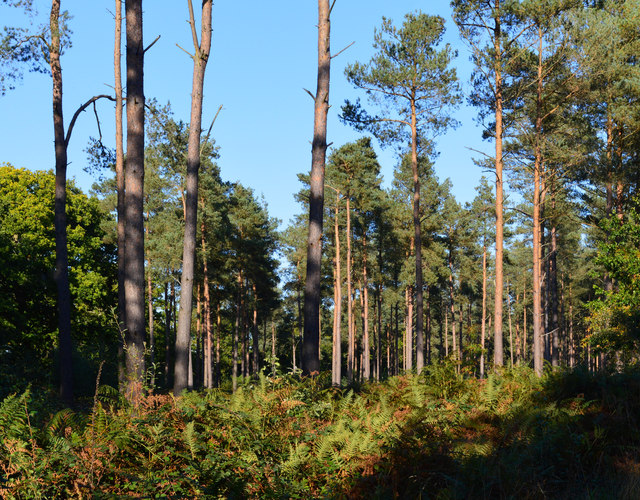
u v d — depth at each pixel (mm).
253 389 9336
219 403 8773
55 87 17156
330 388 10078
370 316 69250
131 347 11156
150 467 5980
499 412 8625
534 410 8172
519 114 26375
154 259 37312
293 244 57656
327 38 12633
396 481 6156
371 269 51125
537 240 28703
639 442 7336
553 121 27328
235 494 5637
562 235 47062
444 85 25609
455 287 61969
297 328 68250
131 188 12055
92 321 31625
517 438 7211
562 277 58719
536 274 28688
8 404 6969
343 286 51750
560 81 25781
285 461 6652
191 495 5598
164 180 35625
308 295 12195
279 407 7695
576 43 24344
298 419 7992
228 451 6590
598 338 19469
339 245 45375
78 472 5699
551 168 29297
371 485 6254
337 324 42781
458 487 5883
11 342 27781
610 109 26094
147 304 46406
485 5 24391
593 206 35375
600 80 25719
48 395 14992
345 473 6473
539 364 28188
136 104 12281
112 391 8984
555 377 10016
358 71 26516
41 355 23594
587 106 27359
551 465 6625
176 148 29156
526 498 5773
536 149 27531
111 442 6355
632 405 8320
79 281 33594
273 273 54844
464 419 8398
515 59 24594
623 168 27219
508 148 28719
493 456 6566
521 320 76500
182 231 37188
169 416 7180
